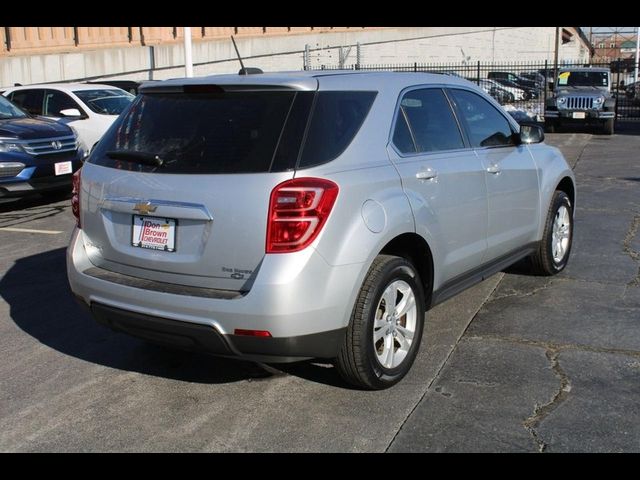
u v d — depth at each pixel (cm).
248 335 350
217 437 363
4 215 941
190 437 363
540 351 459
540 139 550
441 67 3703
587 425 364
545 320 515
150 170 384
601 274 627
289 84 375
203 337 361
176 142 385
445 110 482
